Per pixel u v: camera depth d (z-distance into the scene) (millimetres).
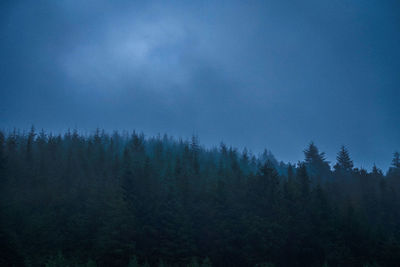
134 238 44500
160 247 44438
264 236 45750
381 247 46625
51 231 47219
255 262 43344
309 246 46844
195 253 44125
